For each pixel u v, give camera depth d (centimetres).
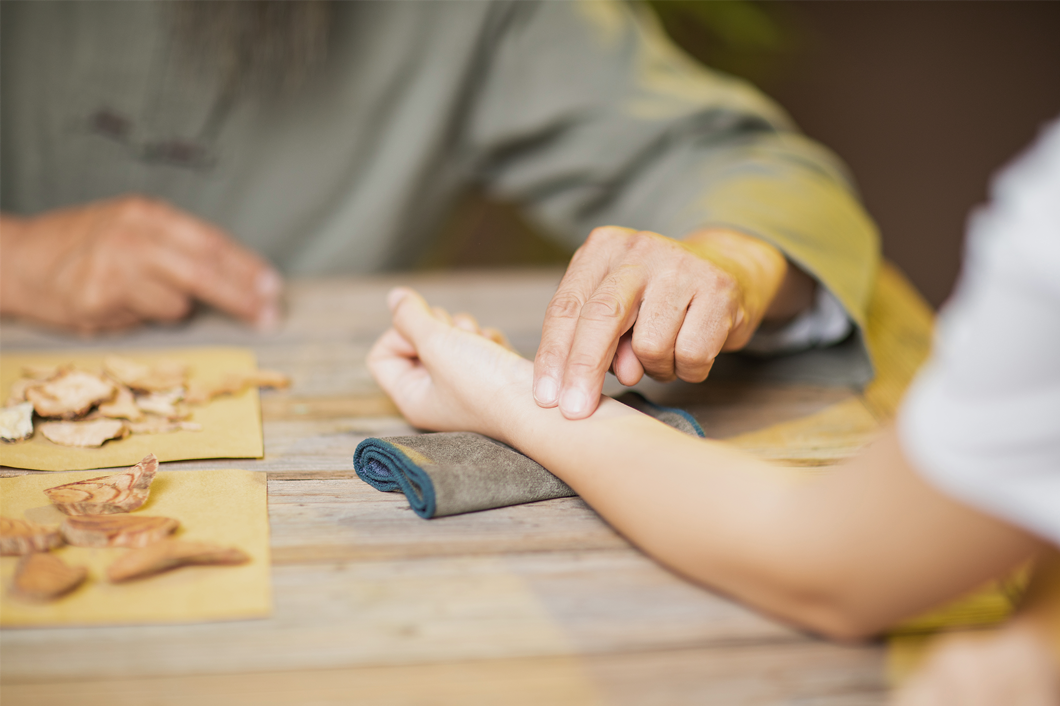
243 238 152
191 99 139
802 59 331
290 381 103
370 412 97
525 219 266
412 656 72
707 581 75
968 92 353
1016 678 64
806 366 104
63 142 140
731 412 98
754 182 115
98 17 133
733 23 221
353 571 77
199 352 108
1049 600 66
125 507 81
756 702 70
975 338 60
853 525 67
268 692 69
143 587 75
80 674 70
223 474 86
